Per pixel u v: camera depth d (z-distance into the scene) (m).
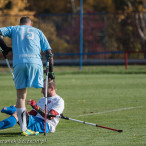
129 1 141.38
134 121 25.52
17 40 20.53
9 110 21.42
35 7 152.12
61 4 156.88
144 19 140.00
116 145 18.23
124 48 122.88
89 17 131.50
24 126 20.42
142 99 38.03
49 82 21.67
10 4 107.44
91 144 18.48
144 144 18.45
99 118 27.05
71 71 80.62
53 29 118.50
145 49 120.44
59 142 18.95
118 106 33.28
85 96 40.97
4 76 72.12
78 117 27.62
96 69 87.56
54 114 20.97
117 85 52.78
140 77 65.69
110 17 129.88
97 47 128.88
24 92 20.53
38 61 20.39
